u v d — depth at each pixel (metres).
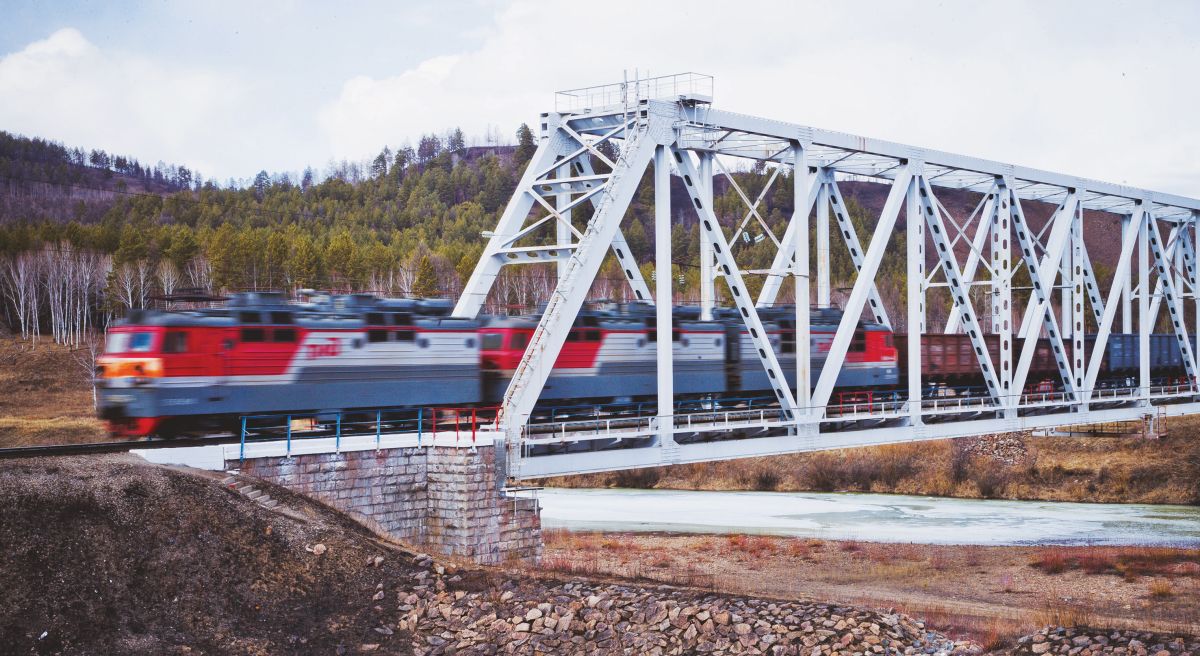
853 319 50.00
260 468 32.53
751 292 134.38
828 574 45.88
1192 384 76.69
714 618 29.48
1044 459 80.44
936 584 43.53
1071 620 32.59
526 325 46.00
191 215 182.12
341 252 127.38
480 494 35.41
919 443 84.88
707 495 79.31
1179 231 81.56
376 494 34.56
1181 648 26.70
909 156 54.16
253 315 38.97
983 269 160.62
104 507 28.28
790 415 47.25
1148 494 73.81
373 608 29.44
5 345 105.38
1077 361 66.94
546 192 48.25
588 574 34.12
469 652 28.22
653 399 50.56
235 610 27.55
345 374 40.78
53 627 24.84
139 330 36.97
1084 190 66.88
